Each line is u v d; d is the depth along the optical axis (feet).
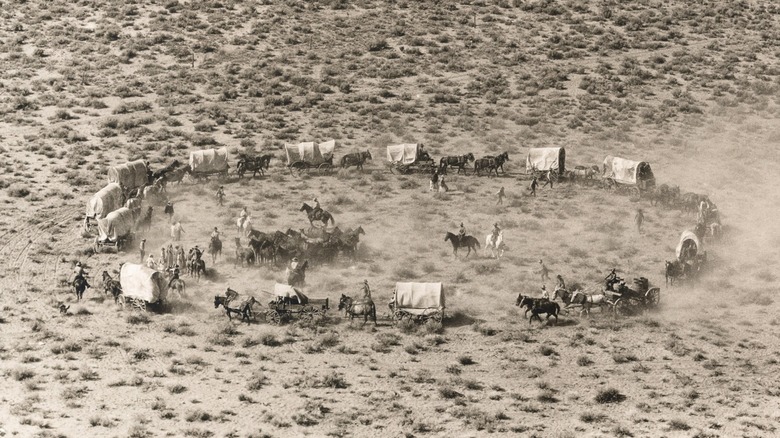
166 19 403.95
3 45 372.99
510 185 262.47
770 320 173.27
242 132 305.12
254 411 134.92
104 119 310.04
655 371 151.53
